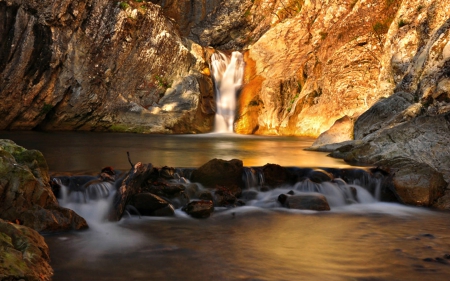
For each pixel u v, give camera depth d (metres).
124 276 4.38
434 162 8.92
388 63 18.14
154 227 6.18
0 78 17.30
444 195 8.05
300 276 4.42
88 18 19.23
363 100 19.28
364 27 20.48
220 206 7.34
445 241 5.70
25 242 4.40
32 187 5.70
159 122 20.47
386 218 6.95
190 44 24.00
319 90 21.12
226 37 27.31
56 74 18.56
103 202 6.79
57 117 19.03
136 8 20.75
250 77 24.23
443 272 4.57
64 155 10.66
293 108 21.59
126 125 20.17
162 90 21.73
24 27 17.55
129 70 20.77
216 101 23.48
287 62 23.64
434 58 13.40
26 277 3.88
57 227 5.73
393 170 8.46
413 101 12.41
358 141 11.06
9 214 5.47
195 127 21.50
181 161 9.73
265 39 24.78
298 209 7.27
